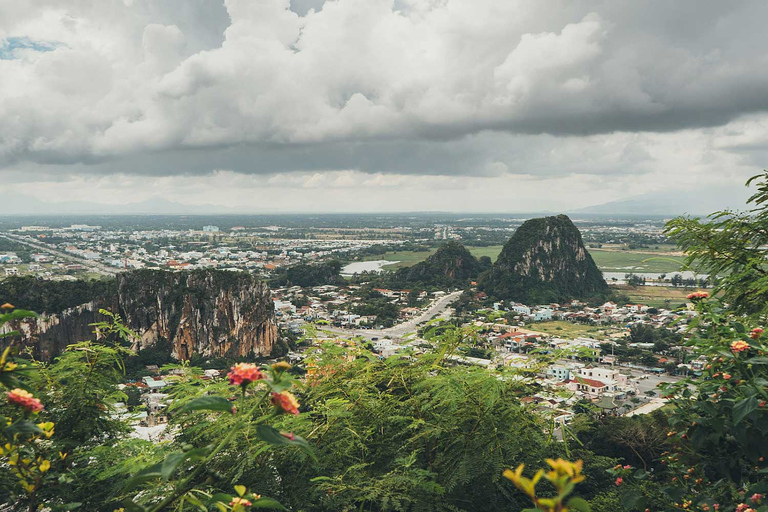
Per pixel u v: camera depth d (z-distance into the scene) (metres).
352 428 2.98
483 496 2.97
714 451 2.86
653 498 2.96
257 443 2.61
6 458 2.26
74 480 2.59
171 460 1.61
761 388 2.37
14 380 1.82
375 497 2.48
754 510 2.21
